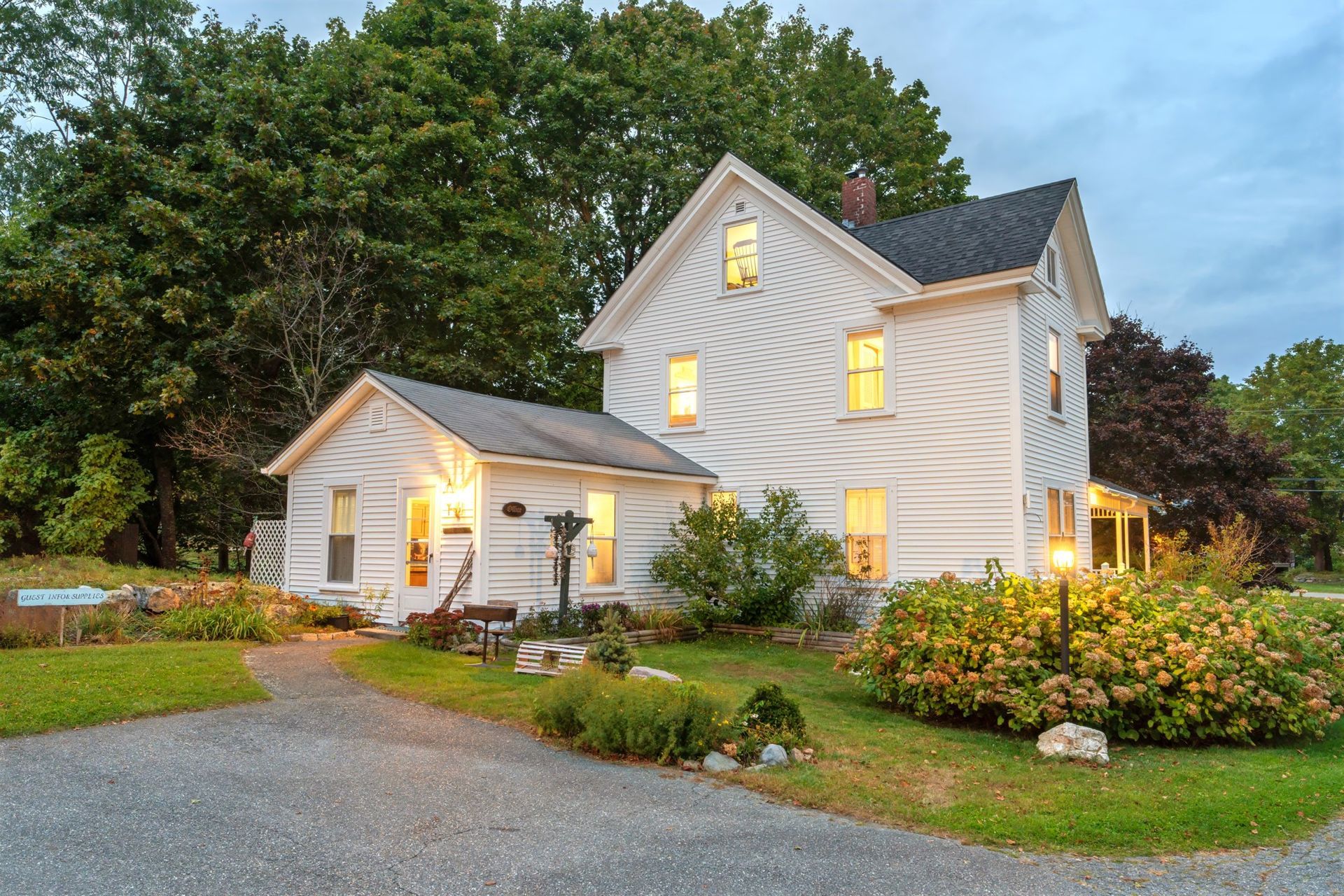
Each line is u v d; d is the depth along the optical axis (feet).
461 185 77.30
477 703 27.61
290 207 61.36
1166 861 16.01
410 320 71.77
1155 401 79.25
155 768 19.98
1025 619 27.53
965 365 46.55
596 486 47.93
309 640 41.47
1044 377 49.24
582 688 24.17
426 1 81.30
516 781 19.89
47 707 24.45
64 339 59.47
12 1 81.00
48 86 83.82
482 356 71.36
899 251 52.21
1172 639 25.62
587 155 79.87
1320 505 173.06
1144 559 66.28
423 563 44.50
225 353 59.72
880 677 29.32
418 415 43.93
